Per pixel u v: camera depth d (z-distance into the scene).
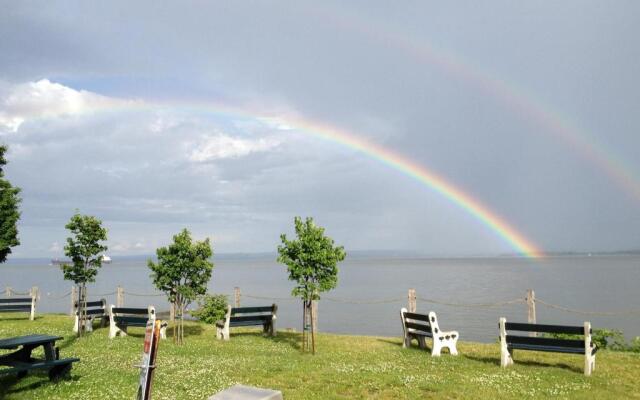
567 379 13.99
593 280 104.31
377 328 38.97
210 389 12.30
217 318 22.19
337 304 59.69
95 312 24.42
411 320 21.11
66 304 51.69
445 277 124.06
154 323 8.14
